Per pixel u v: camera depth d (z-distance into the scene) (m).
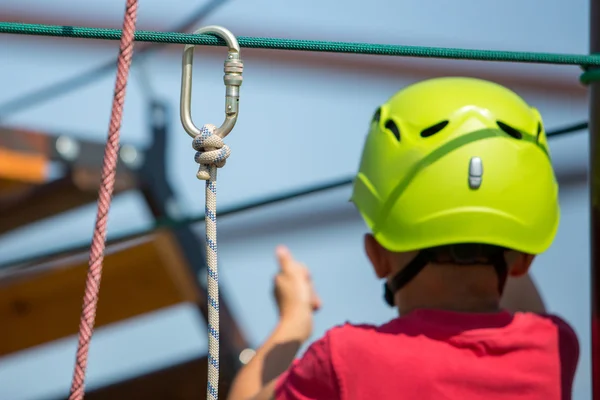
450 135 3.65
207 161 3.11
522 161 3.66
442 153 3.63
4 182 7.14
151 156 7.09
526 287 4.24
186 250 7.07
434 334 3.49
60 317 7.20
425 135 3.70
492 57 3.51
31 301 7.20
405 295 3.70
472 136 3.64
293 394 3.50
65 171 6.97
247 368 3.77
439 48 3.46
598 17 3.89
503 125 3.71
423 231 3.60
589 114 3.91
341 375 3.42
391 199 3.69
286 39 3.34
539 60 3.56
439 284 3.63
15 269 6.41
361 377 3.41
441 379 3.41
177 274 7.05
